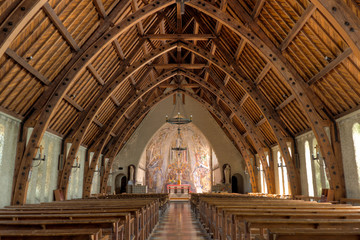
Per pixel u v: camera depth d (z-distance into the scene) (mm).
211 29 17016
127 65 16594
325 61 10945
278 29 11969
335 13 7910
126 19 12219
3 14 7473
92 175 19281
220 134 29312
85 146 19891
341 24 7898
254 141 20516
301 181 16750
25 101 11430
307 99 12336
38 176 14117
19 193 11125
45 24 9625
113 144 24312
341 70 10477
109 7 12211
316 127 12297
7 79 9789
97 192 24797
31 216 4977
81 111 15906
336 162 12234
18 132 11719
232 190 29953
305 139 15961
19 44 9094
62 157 15594
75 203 9367
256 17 12438
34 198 13656
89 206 7688
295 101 14539
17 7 7547
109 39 12047
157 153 36844
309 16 9648
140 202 9562
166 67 20609
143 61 16438
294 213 5336
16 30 7555
